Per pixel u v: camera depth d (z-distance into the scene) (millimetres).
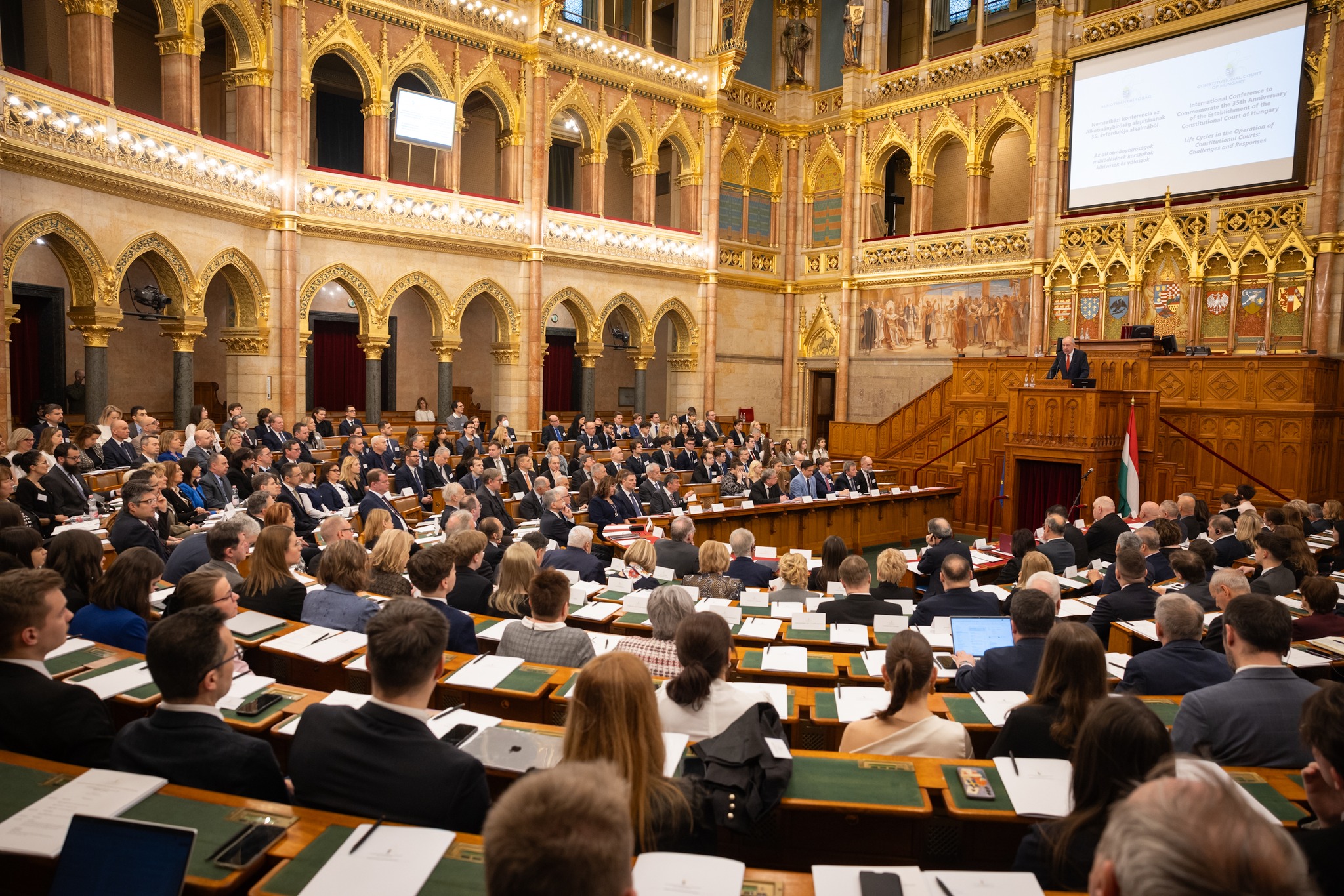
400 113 18516
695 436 22281
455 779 2898
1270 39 17531
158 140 14477
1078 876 2539
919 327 23875
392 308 26219
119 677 4250
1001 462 19062
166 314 15594
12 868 2680
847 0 25906
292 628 5410
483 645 5840
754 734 3412
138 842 2395
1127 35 19641
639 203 24031
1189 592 6793
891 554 7699
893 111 24328
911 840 3484
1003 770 3514
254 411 17359
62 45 18422
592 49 22188
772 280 26484
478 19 20172
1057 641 3639
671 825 2818
